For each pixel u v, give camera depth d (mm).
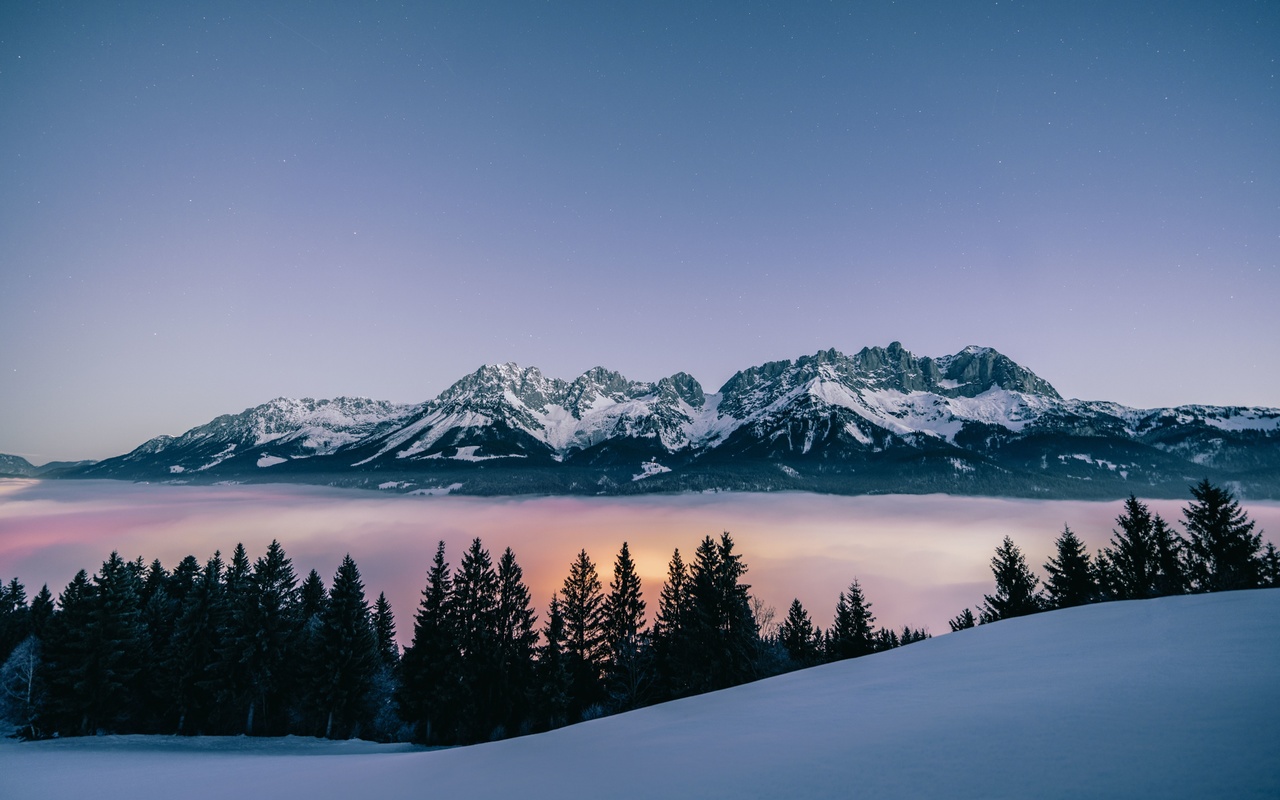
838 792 5012
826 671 17172
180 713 49750
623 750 9273
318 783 11422
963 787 4605
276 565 60844
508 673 45844
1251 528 40750
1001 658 12828
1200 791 3748
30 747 36344
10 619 68750
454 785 8641
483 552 48625
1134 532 44250
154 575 71750
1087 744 5332
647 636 50094
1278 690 6406
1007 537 47781
